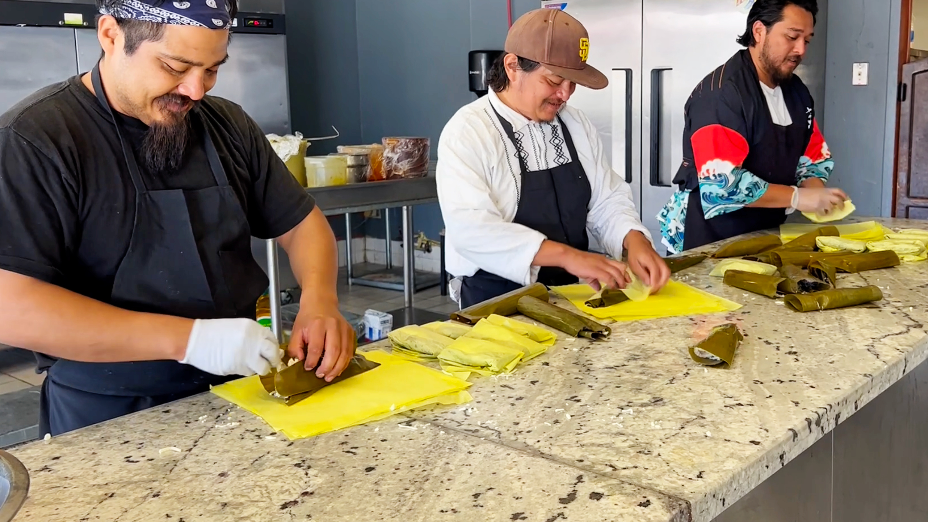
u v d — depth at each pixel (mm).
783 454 989
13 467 803
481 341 1322
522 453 963
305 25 5734
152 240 1276
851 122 3949
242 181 1437
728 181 2330
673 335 1457
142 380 1325
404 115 5945
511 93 1974
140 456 979
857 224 2359
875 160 3902
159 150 1251
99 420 1327
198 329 1135
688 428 1028
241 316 1396
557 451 968
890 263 1970
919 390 1661
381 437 1025
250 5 4703
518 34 1888
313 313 1323
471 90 5004
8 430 2658
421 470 924
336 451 985
